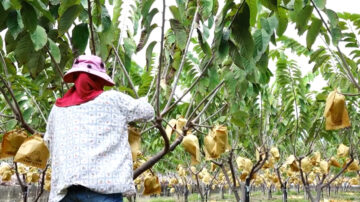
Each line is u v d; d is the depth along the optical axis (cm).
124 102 202
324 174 698
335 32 218
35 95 401
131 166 193
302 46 463
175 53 325
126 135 198
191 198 1956
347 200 2055
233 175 612
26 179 595
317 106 633
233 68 322
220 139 281
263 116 640
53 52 244
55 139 192
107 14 236
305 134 677
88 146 182
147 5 223
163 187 2377
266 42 236
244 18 199
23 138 257
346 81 450
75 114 190
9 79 276
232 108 338
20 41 218
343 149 588
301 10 203
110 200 178
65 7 210
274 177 1079
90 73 202
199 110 439
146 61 253
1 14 190
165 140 274
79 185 179
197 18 291
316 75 669
